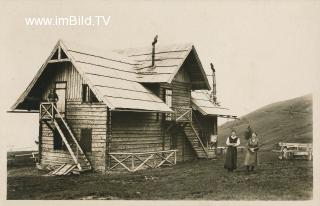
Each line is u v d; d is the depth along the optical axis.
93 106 18.64
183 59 22.12
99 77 18.64
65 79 19.66
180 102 23.77
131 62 23.16
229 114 27.59
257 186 13.59
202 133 26.23
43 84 20.41
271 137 32.09
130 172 17.95
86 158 18.27
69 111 19.34
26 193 13.48
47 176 17.23
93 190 13.78
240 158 23.55
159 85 21.72
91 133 18.56
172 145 23.11
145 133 20.67
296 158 21.20
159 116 21.86
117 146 18.70
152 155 19.33
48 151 19.95
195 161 23.83
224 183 14.26
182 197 12.38
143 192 13.26
